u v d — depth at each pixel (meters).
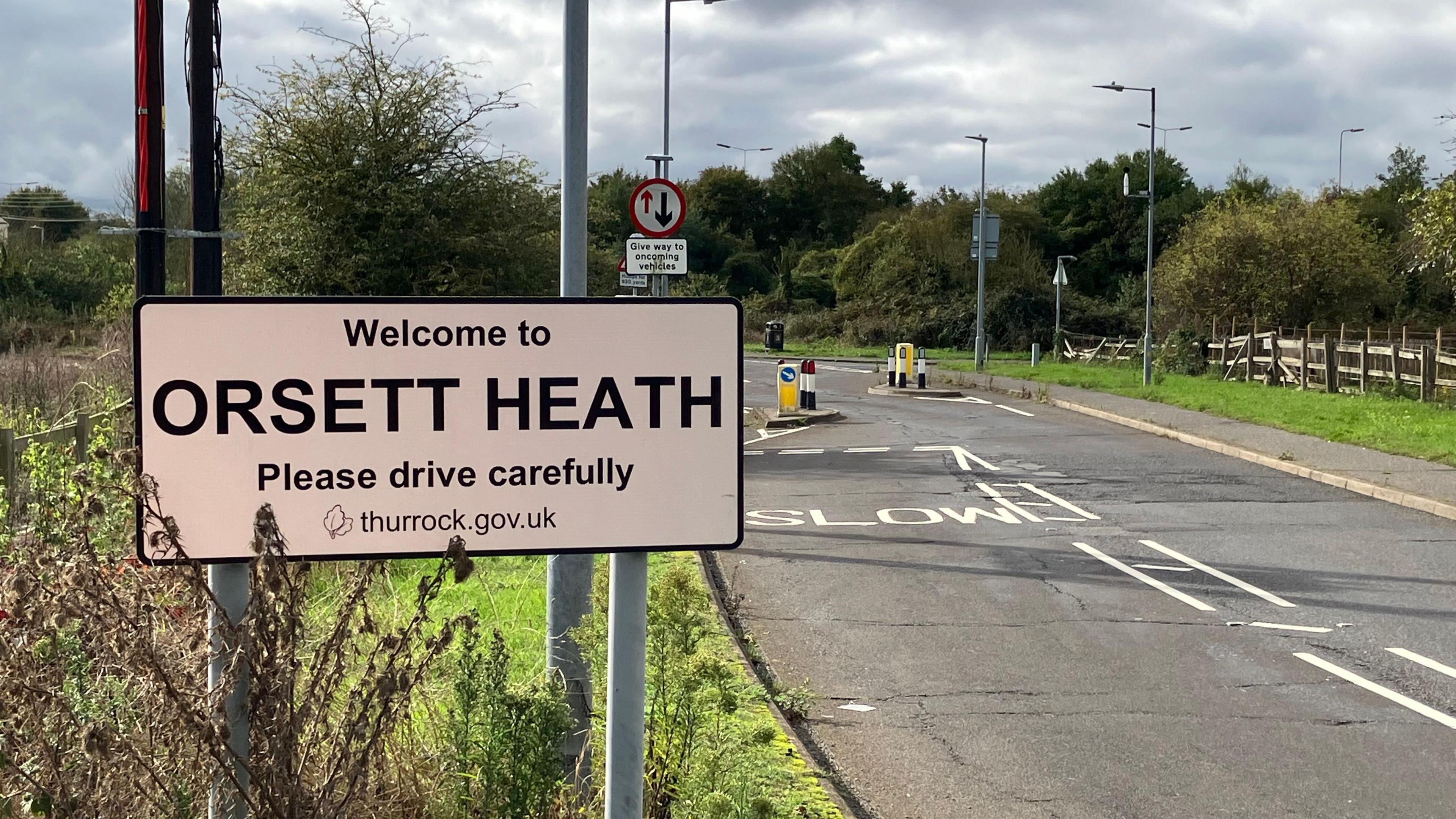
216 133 3.13
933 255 65.50
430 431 2.71
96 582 3.00
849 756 6.02
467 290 14.87
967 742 6.22
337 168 14.72
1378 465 16.59
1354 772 5.78
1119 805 5.38
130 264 39.72
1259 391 28.61
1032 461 18.53
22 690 2.94
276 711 2.86
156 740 3.25
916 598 9.61
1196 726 6.46
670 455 2.75
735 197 88.50
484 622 6.95
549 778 3.87
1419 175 66.31
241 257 15.27
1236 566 10.85
